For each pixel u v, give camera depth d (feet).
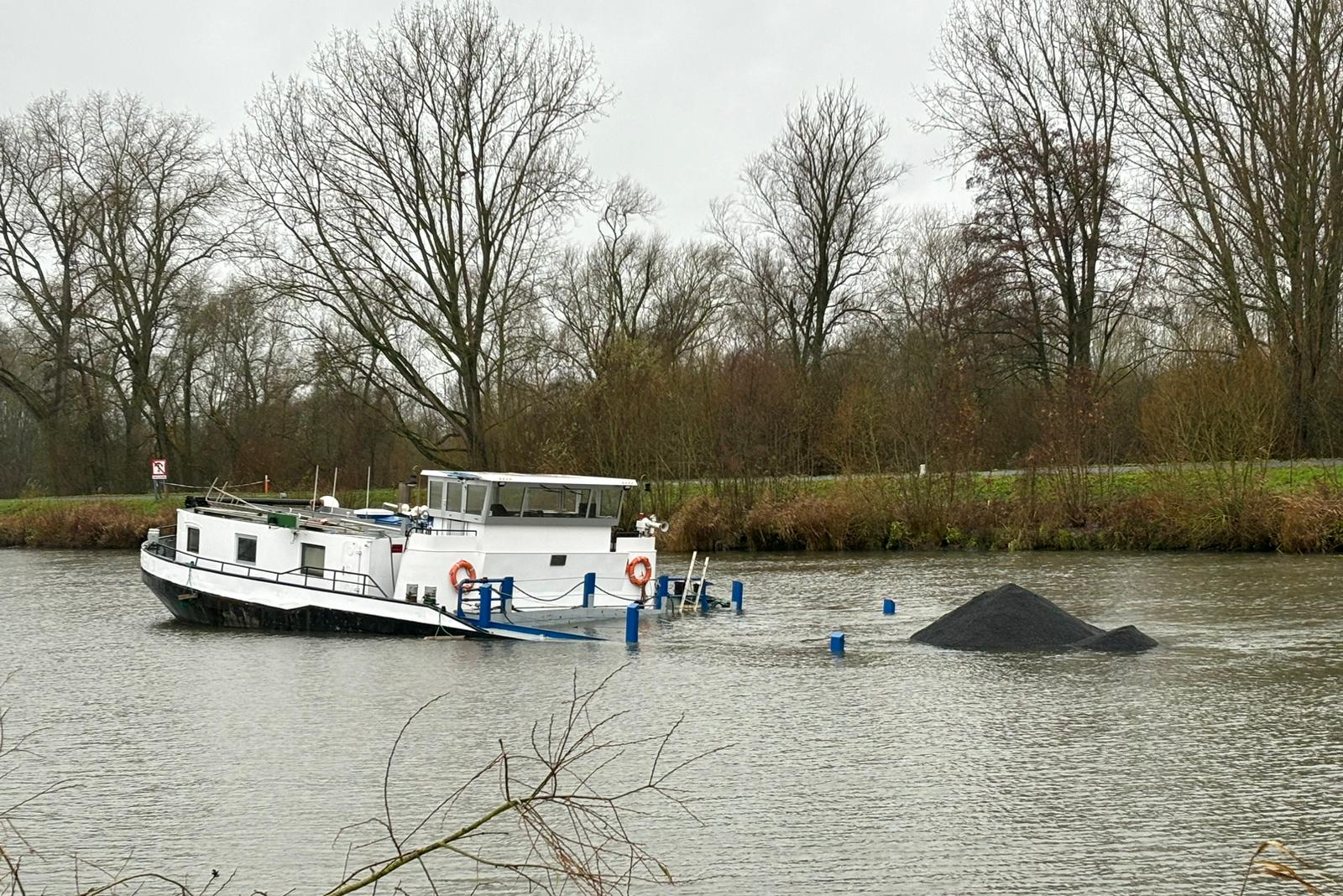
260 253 175.94
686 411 189.06
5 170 226.79
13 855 46.60
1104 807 50.70
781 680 77.87
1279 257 176.55
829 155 243.19
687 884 43.01
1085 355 200.95
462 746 61.41
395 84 177.99
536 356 196.44
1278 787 52.95
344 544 99.66
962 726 64.75
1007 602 91.66
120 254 234.79
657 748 60.85
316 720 67.31
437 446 214.28
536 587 102.17
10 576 149.59
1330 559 137.28
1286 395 167.12
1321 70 167.73
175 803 52.75
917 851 45.88
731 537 177.06
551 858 45.80
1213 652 84.12
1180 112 179.11
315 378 184.24
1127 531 158.20
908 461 173.78
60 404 242.99
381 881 43.75
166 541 117.60
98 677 80.79
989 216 202.69
